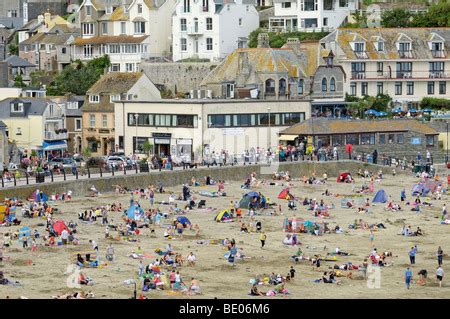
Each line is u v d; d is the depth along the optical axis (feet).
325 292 378.73
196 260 422.82
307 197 567.18
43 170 581.12
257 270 408.87
